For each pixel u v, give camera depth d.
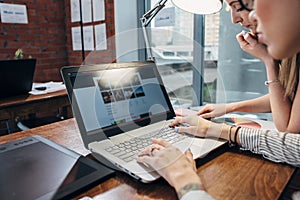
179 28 1.85
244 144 0.71
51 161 0.63
